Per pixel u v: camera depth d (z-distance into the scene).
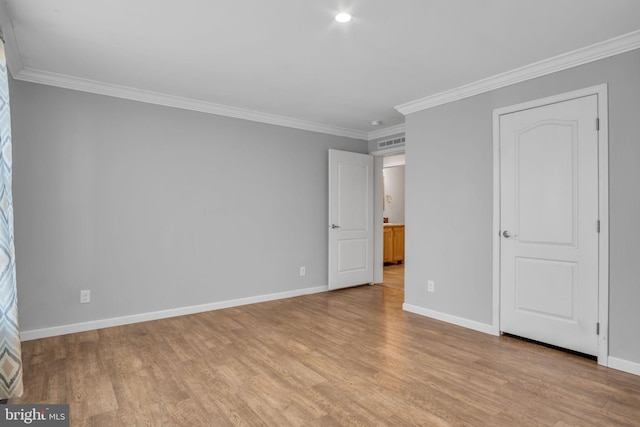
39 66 3.00
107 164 3.47
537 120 3.00
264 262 4.51
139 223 3.64
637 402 2.12
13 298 2.14
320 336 3.24
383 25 2.35
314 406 2.08
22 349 2.89
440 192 3.74
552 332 2.92
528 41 2.57
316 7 2.15
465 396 2.19
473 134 3.46
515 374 2.48
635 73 2.49
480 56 2.81
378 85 3.46
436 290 3.78
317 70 3.09
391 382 2.37
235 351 2.88
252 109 4.25
